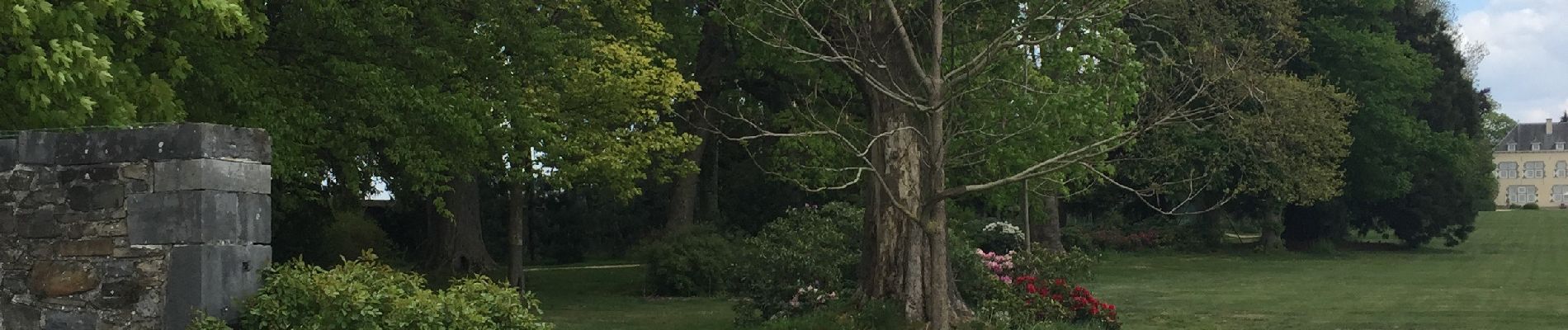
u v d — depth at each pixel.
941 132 11.42
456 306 9.70
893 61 15.14
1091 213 50.09
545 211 46.44
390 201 41.88
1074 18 12.34
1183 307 23.52
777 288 17.88
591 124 22.33
